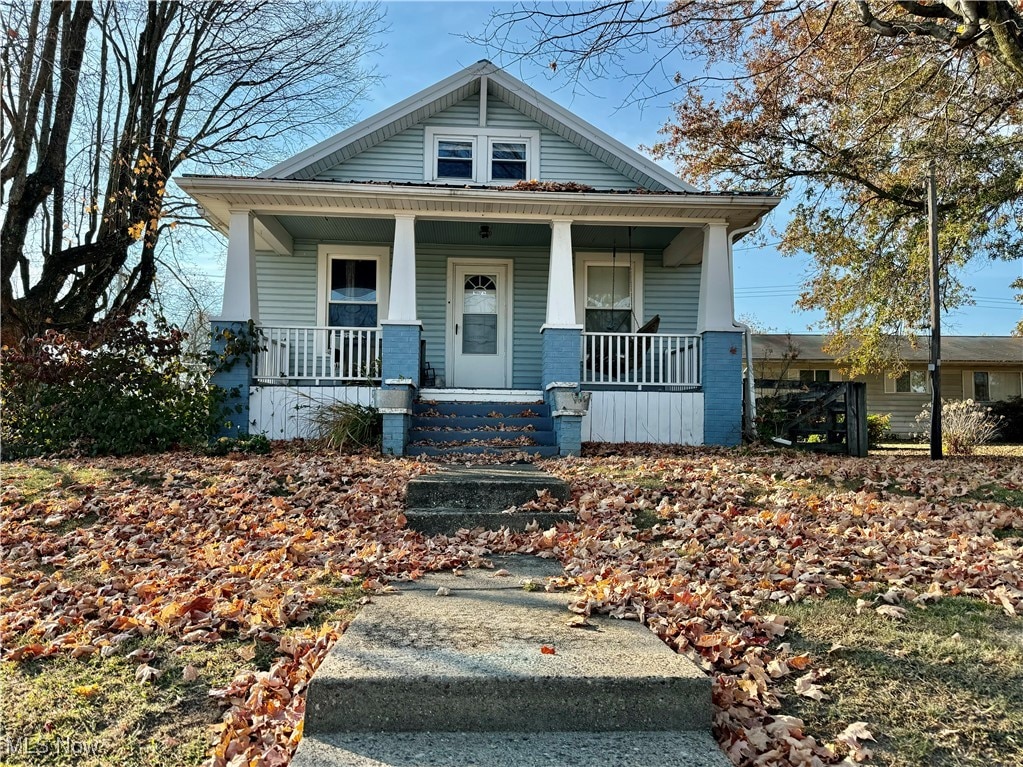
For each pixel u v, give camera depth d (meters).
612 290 12.21
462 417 9.19
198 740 2.53
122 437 8.14
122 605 3.71
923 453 12.97
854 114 12.77
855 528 4.96
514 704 2.57
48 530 5.19
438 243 12.00
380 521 5.39
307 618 3.49
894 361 16.98
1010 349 24.59
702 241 10.66
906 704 2.72
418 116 11.75
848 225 15.44
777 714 2.67
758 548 4.57
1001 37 6.80
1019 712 2.66
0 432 8.20
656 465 7.04
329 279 11.84
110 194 13.41
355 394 9.58
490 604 3.59
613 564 4.32
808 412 10.35
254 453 8.10
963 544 4.50
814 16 8.30
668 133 16.30
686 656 2.97
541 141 12.00
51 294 11.70
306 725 2.54
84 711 2.69
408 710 2.56
